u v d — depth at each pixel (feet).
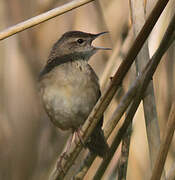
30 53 39.83
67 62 32.04
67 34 33.35
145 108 24.76
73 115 31.04
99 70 37.81
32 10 39.14
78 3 22.59
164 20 28.50
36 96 39.70
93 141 27.53
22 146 38.65
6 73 39.27
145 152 30.86
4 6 39.32
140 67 25.17
